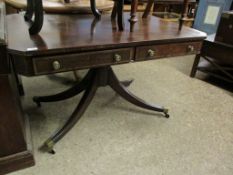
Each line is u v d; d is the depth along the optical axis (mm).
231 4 2920
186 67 2338
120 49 928
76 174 1050
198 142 1293
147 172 1083
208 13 3004
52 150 1147
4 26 882
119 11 1022
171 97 1748
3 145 979
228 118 1531
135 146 1232
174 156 1185
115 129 1351
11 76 907
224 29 1766
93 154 1162
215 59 1963
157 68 2271
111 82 1357
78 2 1545
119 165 1110
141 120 1449
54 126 1342
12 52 748
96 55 891
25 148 1044
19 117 978
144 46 985
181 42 1080
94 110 1518
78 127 1345
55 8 1305
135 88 1846
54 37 895
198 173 1099
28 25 1037
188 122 1463
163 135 1329
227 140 1324
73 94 1469
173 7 3090
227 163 1166
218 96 1808
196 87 1932
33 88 1741
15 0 1458
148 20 1375
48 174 1039
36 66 794
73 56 844
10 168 1031
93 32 1009
